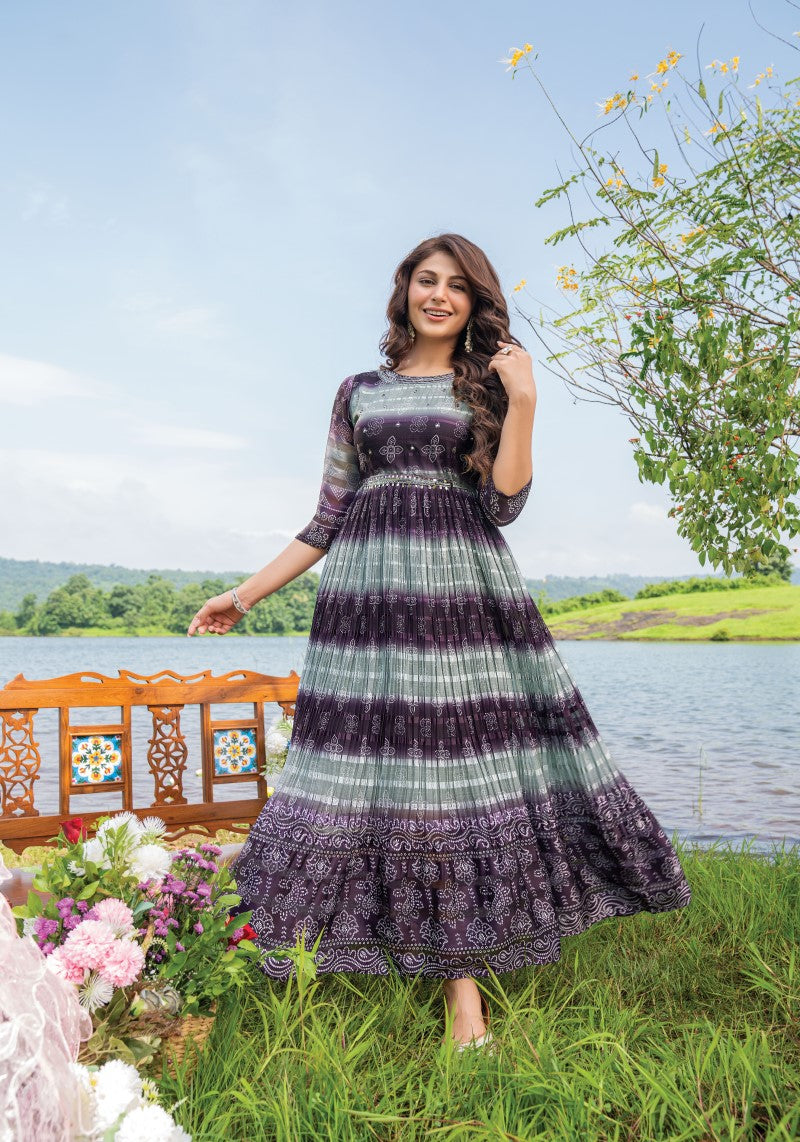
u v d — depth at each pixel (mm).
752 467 2836
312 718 2385
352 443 2670
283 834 2273
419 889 2172
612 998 2381
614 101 3045
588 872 2391
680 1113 1680
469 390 2490
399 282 2652
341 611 2420
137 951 1683
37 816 3139
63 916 1774
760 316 3025
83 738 3258
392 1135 1701
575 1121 1679
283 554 2744
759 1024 2203
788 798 6535
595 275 3293
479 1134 1619
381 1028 2143
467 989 2164
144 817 3336
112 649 50469
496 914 2152
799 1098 1722
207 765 3477
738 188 3039
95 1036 1659
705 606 53469
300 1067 1843
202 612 2766
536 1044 1977
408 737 2252
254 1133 1678
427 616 2322
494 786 2262
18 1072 1253
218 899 1965
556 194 3197
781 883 3215
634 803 2393
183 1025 1847
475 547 2428
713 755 9039
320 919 2180
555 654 2449
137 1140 1314
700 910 3020
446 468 2471
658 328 2967
